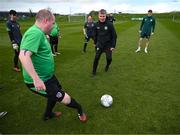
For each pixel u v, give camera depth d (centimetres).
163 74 754
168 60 965
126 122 436
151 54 1103
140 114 468
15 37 751
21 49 310
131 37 1916
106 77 717
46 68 356
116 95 569
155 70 802
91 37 1142
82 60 962
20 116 458
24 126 421
